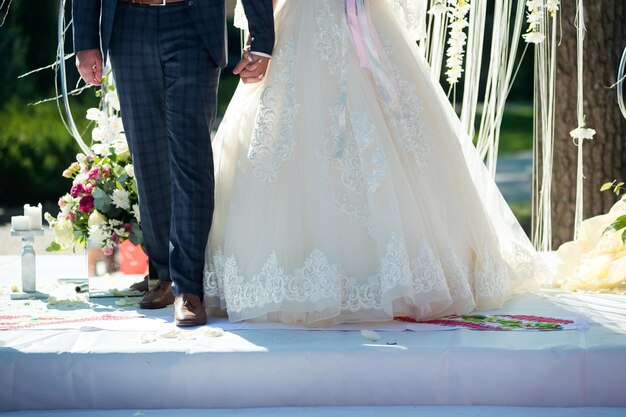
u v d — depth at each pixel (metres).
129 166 4.79
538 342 3.58
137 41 4.19
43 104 16.16
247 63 4.14
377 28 4.27
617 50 6.52
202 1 4.13
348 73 4.08
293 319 3.97
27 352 3.51
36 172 15.96
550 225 6.05
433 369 3.49
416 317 3.98
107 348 3.54
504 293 4.39
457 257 4.12
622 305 4.38
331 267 3.86
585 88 6.54
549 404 3.48
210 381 3.50
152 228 4.48
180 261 4.12
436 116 4.29
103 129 4.97
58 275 5.64
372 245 3.95
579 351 3.47
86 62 4.33
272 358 3.50
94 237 4.70
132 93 4.26
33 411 3.51
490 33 14.09
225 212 4.25
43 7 15.93
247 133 4.21
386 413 3.41
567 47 6.52
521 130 17.25
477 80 5.58
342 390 3.51
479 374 3.48
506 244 4.74
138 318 4.18
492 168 5.60
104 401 3.51
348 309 3.91
